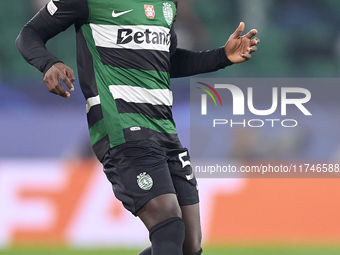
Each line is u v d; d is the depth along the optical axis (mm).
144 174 9484
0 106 29547
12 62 36594
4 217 20203
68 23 10156
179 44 39406
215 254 18094
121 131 9781
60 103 29453
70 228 20219
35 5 38469
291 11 41719
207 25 40000
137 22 10039
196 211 10680
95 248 19141
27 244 19609
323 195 21750
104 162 10117
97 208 20406
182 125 28922
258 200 21500
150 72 10070
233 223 21047
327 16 41750
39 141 26422
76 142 26766
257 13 41406
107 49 9977
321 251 18719
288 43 41000
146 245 19531
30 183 20656
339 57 41156
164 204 9281
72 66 37438
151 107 10070
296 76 40344
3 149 26094
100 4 9930
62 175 20703
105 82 9938
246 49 11531
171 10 10656
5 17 37938
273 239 20688
